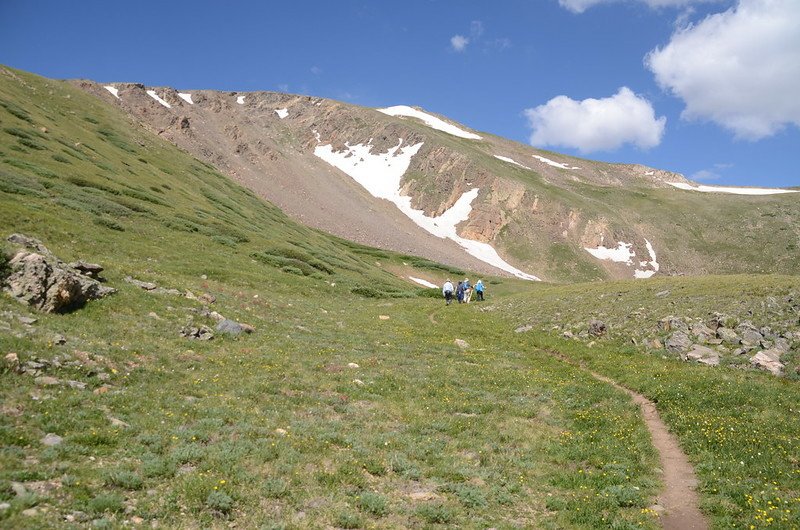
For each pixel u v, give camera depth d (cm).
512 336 3869
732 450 1619
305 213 15612
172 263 4606
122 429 1319
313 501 1130
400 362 2717
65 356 1686
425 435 1678
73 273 2434
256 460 1269
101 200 5653
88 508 935
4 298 2009
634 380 2502
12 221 3834
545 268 18388
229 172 15912
